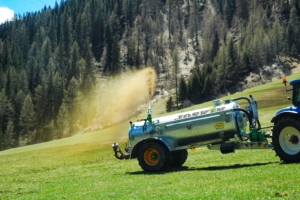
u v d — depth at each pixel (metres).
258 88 103.94
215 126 17.09
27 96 171.12
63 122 161.88
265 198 9.34
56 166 31.66
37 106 178.75
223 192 10.48
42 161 36.84
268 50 194.88
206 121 17.28
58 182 19.27
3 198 15.38
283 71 185.88
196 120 17.48
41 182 20.80
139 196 11.59
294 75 119.12
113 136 61.97
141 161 18.34
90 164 30.25
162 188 12.64
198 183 12.80
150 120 18.58
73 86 179.38
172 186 12.83
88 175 21.31
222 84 183.12
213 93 176.25
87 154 38.41
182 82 173.62
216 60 198.12
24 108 167.38
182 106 167.50
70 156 38.41
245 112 16.75
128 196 11.89
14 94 182.88
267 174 12.68
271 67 189.88
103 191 13.65
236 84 182.75
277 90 89.69
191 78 177.38
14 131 166.88
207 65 190.88
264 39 195.38
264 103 73.31
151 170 18.09
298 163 14.41
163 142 17.91
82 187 15.84
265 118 47.75
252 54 191.38
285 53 199.88
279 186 10.44
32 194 15.66
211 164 19.00
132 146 18.78
